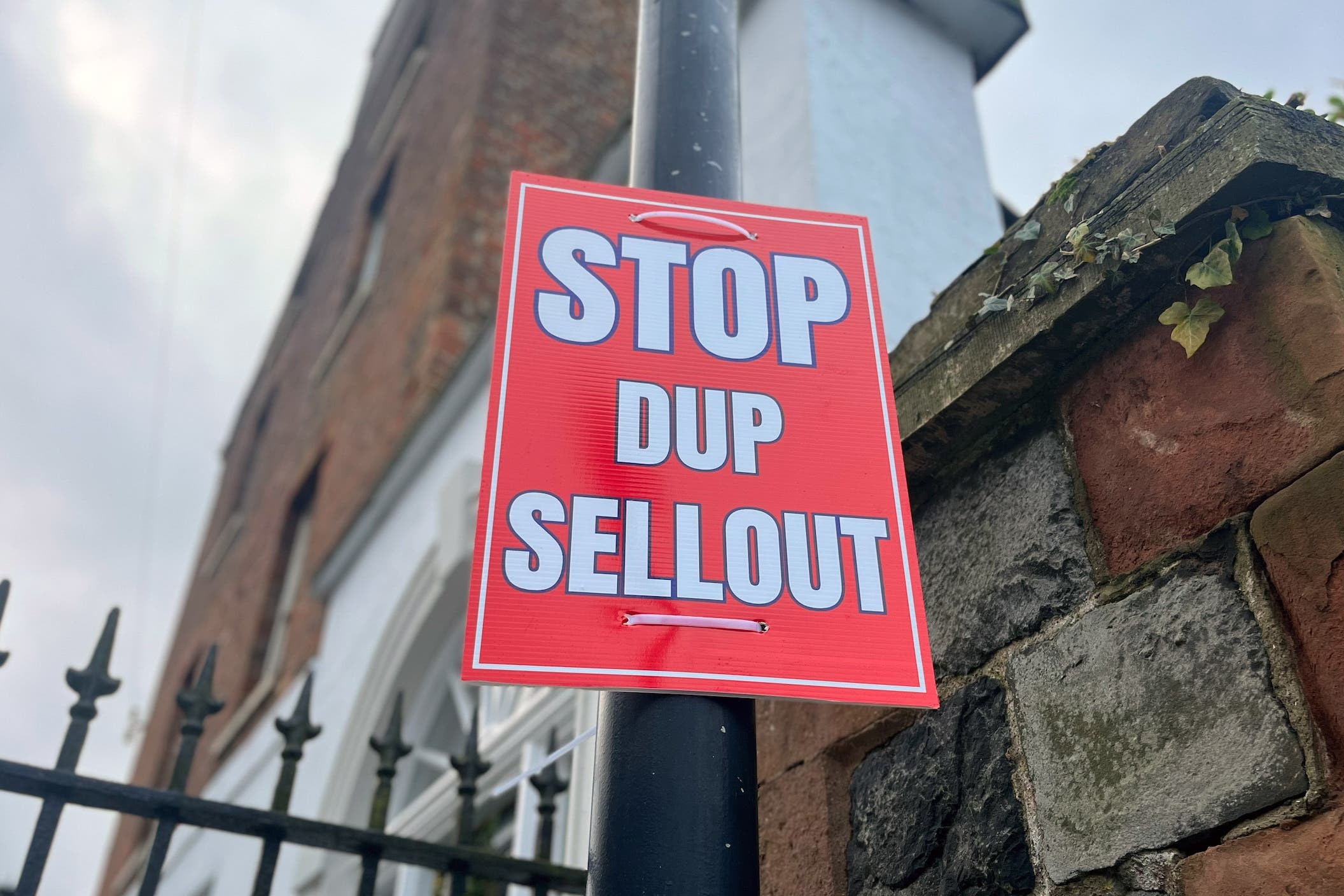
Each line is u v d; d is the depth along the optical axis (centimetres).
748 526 165
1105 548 168
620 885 139
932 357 205
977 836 173
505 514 159
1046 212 192
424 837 520
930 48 465
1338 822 124
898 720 198
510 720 472
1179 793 143
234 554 1101
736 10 234
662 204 197
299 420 1020
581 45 875
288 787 262
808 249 198
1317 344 144
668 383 178
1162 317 162
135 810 229
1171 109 172
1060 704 166
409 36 1119
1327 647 131
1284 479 143
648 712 151
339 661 683
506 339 177
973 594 192
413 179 889
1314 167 152
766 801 224
